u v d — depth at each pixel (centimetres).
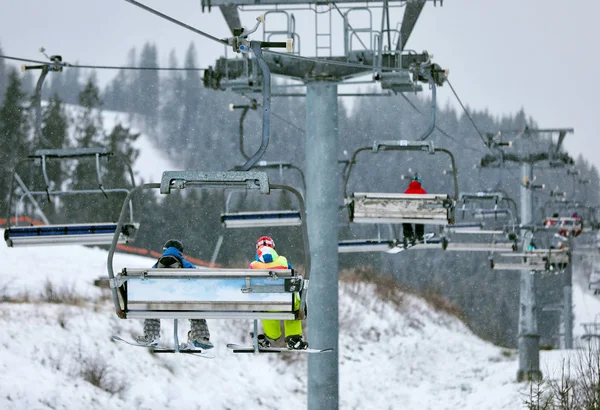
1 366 5738
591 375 5147
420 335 12119
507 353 12031
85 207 17775
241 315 2578
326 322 4984
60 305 7225
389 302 12912
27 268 8319
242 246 19800
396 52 5122
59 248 9344
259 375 8356
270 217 4984
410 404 9062
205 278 2586
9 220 3997
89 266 8994
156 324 2758
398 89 5112
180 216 19888
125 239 4028
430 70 4959
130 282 2589
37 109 4256
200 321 2800
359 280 13238
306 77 5056
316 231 5003
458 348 12012
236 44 3444
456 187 4244
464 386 9512
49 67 4325
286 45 3500
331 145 5038
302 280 2569
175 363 7319
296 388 8475
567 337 11931
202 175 2553
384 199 4269
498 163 8538
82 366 6278
